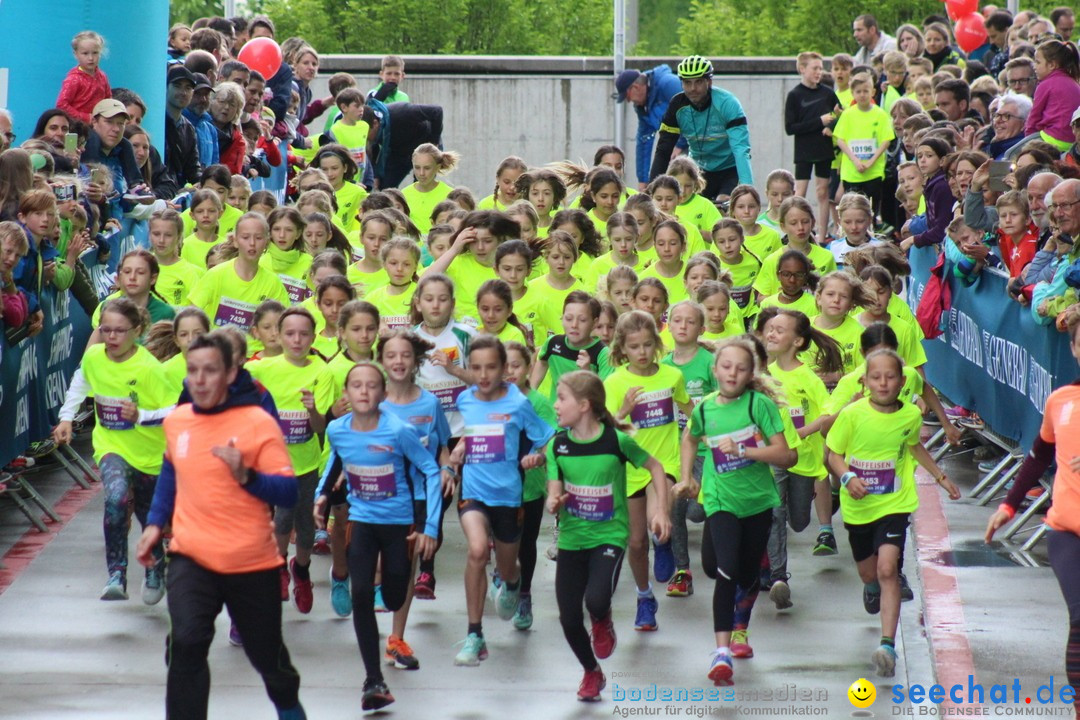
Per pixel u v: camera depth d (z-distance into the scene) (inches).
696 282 1154.7
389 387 875.4
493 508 866.8
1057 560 733.3
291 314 946.7
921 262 1589.6
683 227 1234.0
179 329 961.5
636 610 967.6
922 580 998.4
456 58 2876.5
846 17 3850.9
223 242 1286.9
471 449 866.1
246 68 1978.3
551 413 939.3
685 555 992.9
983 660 847.1
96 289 1357.0
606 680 836.0
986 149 1627.7
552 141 2891.2
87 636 904.3
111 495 944.3
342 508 911.0
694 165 1534.2
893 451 877.2
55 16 1563.7
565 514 811.4
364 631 781.9
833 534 1090.1
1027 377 1113.4
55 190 1213.1
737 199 1449.3
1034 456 781.9
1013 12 2623.0
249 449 687.1
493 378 864.9
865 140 2220.7
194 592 682.2
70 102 1482.5
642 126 2405.3
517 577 890.7
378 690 774.5
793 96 2333.9
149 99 1654.8
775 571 971.3
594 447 804.0
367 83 2888.8
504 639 910.4
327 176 1721.2
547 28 3833.7
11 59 1568.7
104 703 796.0
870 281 1143.6
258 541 690.2
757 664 864.9
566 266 1153.4
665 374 960.9
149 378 959.6
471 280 1183.6
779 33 3885.3
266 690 753.6
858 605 976.3
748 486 858.1
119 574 963.3
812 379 1026.1
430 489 811.4
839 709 792.3
